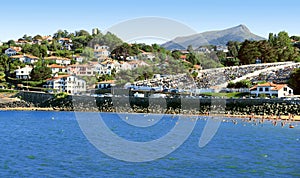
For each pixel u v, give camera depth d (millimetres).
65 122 119875
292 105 120562
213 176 45344
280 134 87562
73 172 47156
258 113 124250
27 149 65438
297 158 57531
